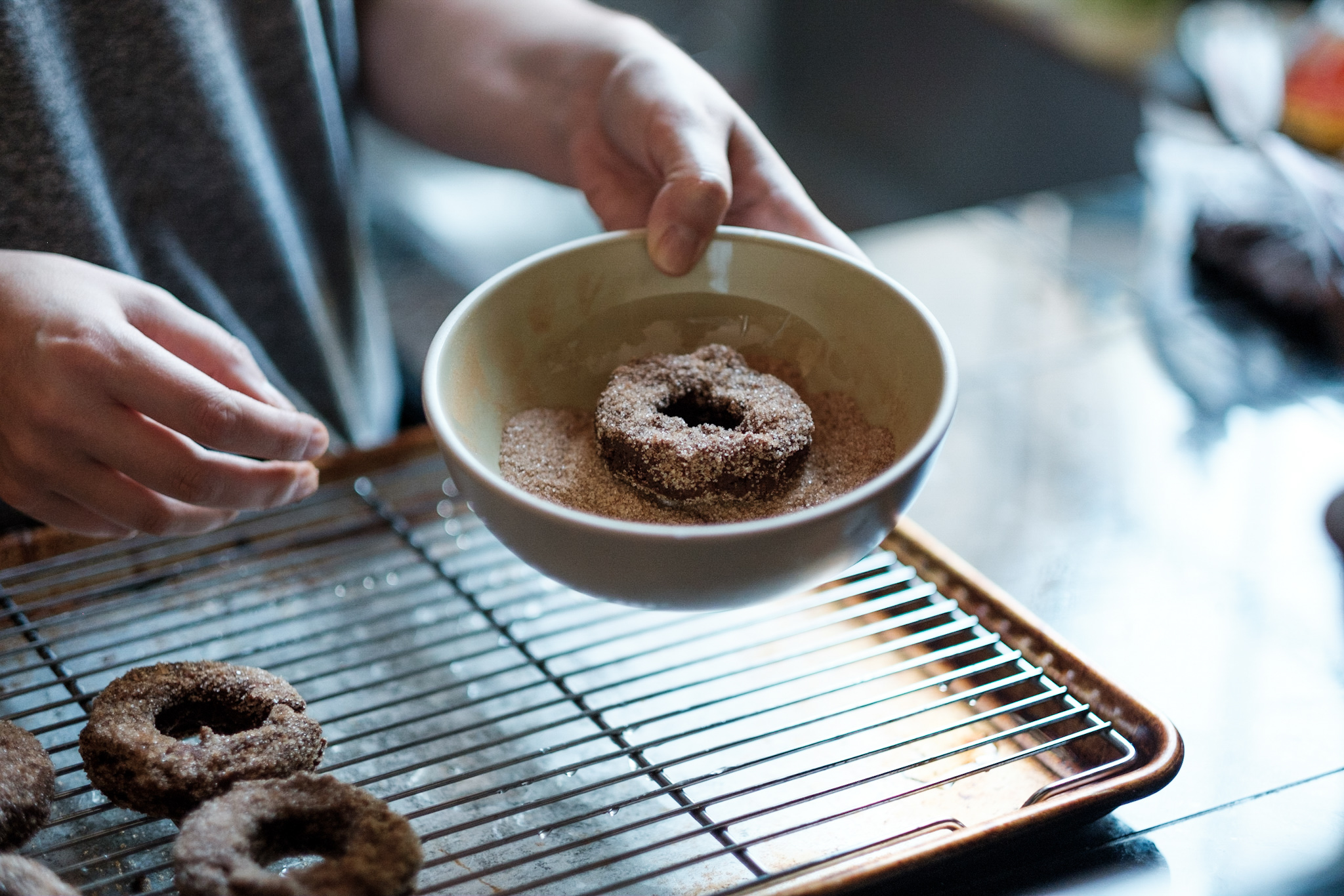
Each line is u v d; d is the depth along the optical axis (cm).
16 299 72
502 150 94
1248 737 74
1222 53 115
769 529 63
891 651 76
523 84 91
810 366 75
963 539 85
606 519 64
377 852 63
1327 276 99
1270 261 102
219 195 92
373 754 69
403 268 167
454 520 84
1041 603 81
